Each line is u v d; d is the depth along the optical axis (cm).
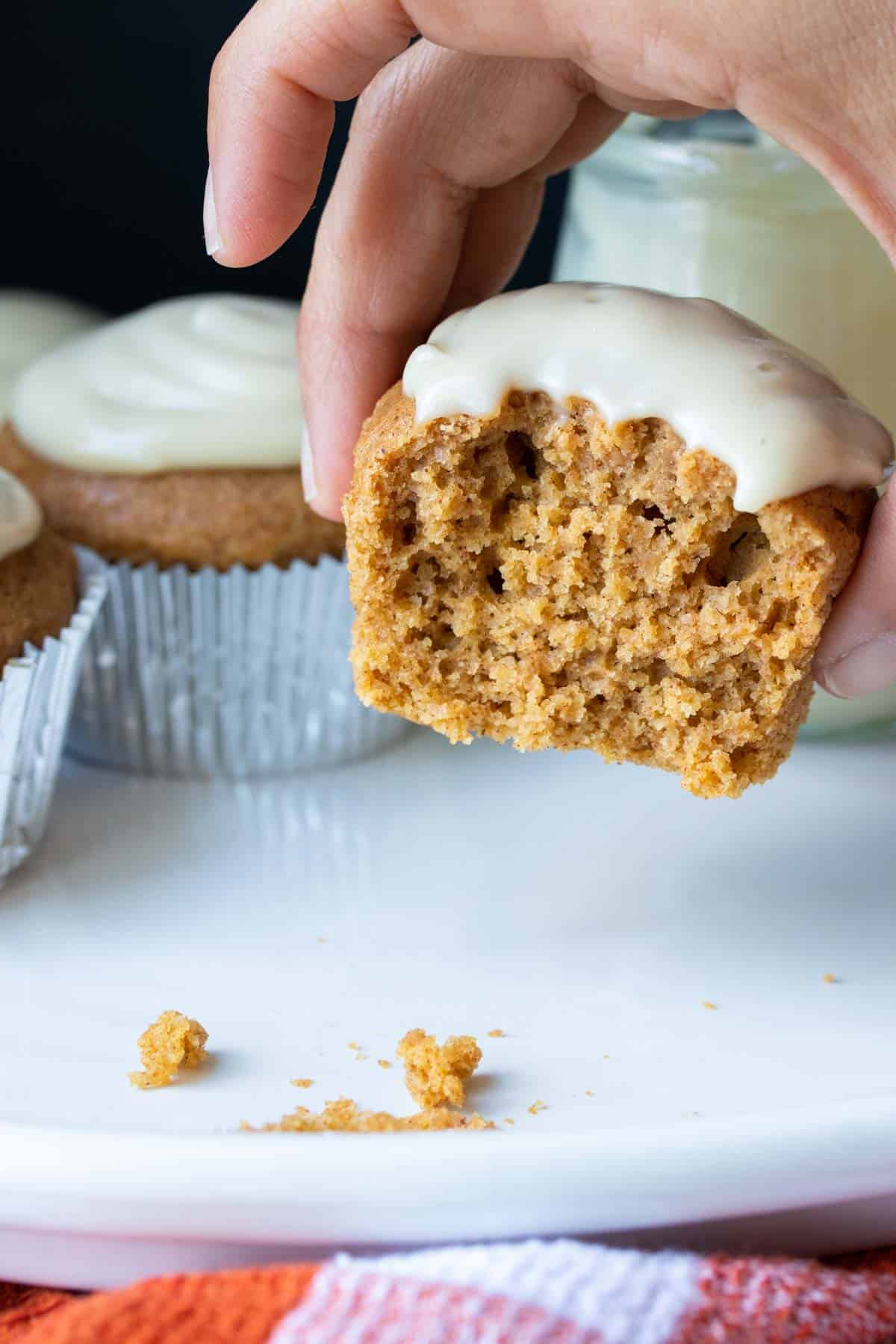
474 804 37
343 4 29
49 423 38
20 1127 28
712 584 31
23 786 35
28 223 51
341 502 34
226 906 34
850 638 31
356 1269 26
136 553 37
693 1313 26
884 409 37
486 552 31
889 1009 32
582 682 31
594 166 38
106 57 49
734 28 27
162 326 39
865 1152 28
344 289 32
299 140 30
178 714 38
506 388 30
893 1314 26
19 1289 28
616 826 37
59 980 33
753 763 31
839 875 35
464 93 31
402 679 31
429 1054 30
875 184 28
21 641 34
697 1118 29
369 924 34
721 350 30
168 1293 26
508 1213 27
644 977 33
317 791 38
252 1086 30
